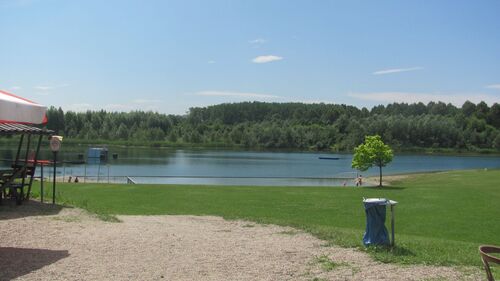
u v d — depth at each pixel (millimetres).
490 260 5027
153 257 8555
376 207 9656
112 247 9320
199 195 30875
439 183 47531
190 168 81938
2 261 8102
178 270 7695
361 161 48875
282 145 172625
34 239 10000
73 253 8750
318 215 23453
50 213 13758
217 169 80438
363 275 7445
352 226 19953
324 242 10328
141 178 59594
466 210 25656
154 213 20812
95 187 34438
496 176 53625
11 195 15992
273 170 79750
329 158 118750
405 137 158750
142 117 185875
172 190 33594
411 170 83812
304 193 33688
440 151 154500
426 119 163750
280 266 7996
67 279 7059
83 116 175250
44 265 7844
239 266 7996
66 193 29344
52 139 15914
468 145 157875
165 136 179500
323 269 7812
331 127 175625
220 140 176750
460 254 9516
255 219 14789
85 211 14508
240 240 10531
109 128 174625
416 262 8359
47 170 67188
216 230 12195
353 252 9172
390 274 7516
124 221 13492
